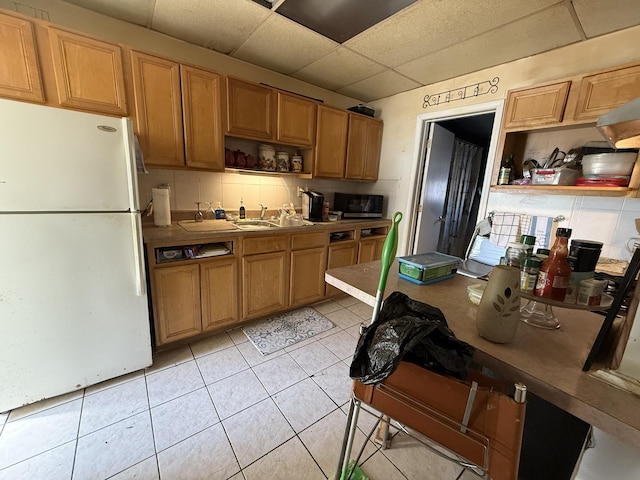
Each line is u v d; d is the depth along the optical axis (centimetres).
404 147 304
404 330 66
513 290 75
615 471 78
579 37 178
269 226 254
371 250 313
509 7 155
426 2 154
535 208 209
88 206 140
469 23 171
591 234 185
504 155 204
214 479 115
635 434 50
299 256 254
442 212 337
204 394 160
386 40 196
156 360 188
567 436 94
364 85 286
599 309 76
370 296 106
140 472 116
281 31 192
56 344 143
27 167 123
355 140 302
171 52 208
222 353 198
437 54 212
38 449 124
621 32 167
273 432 138
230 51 226
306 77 272
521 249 107
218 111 208
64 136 129
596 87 159
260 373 180
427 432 71
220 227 221
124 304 160
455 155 371
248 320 239
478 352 74
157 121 185
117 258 153
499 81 224
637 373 60
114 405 149
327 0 157
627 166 148
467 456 65
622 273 148
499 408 60
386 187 329
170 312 189
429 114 276
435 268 125
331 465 123
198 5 168
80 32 154
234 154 231
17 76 142
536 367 68
